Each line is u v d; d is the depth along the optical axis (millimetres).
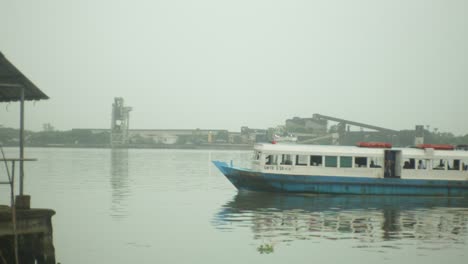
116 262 21422
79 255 22453
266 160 42188
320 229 28641
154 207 36312
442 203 39688
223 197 42156
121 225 29203
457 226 30000
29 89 18531
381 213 34438
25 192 44844
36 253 16344
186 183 55469
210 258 22156
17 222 15961
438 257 22844
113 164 93562
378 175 42500
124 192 45812
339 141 162875
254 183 42375
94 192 45594
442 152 43062
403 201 40375
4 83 18078
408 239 26344
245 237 26328
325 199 40562
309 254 23031
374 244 25141
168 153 172375
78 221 30375
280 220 31234
